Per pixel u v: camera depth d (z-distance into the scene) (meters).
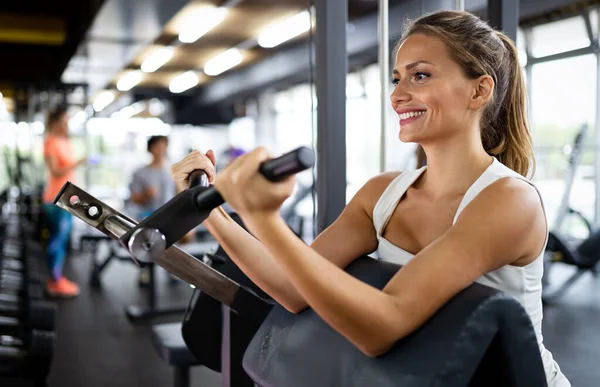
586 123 5.34
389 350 0.81
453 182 1.06
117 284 5.86
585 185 5.87
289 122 10.64
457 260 0.83
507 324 0.76
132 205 5.23
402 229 1.14
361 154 7.58
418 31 1.04
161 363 3.52
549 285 5.28
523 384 0.77
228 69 10.50
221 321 1.71
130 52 8.15
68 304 5.00
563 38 5.26
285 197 0.69
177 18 6.59
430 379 0.74
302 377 0.93
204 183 1.09
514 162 1.15
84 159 5.23
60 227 5.18
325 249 1.19
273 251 0.73
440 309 0.80
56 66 9.41
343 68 1.68
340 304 0.75
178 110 12.98
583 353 3.68
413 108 1.03
